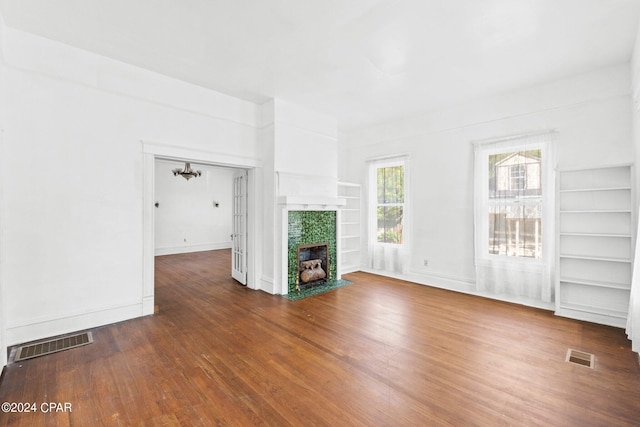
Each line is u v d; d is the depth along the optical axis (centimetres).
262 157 478
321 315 371
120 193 345
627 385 223
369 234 603
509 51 317
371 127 609
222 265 700
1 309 239
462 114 478
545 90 397
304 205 484
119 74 341
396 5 244
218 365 251
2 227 247
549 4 242
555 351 277
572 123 376
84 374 237
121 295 347
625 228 341
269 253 470
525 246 416
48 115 299
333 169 548
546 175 391
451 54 324
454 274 490
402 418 187
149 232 368
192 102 400
